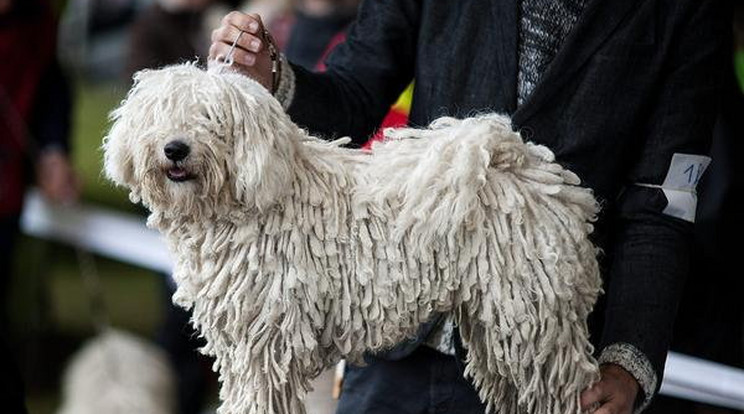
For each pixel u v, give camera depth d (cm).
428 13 416
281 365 355
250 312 353
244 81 357
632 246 402
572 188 368
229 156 349
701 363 552
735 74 584
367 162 367
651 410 550
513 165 364
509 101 401
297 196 356
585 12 396
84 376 740
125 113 358
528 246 357
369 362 418
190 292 361
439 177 356
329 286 355
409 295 357
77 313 1293
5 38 823
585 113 395
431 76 412
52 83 848
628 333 393
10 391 570
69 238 970
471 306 362
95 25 1552
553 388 365
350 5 808
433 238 355
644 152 404
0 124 823
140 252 934
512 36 402
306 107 408
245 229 353
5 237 821
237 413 359
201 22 909
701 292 555
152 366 758
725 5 411
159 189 352
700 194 561
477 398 403
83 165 1395
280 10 941
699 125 403
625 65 396
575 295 364
